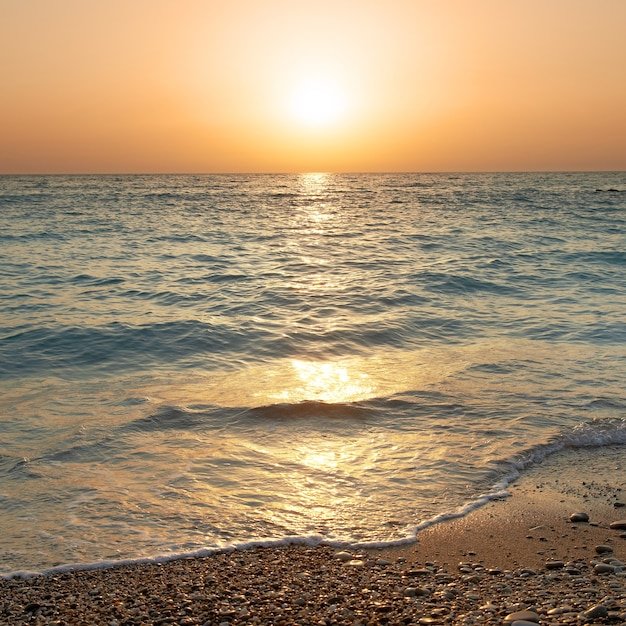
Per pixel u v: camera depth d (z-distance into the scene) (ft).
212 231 120.26
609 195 283.38
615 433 28.25
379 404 31.55
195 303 56.18
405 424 29.30
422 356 40.83
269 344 43.34
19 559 18.47
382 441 27.48
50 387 34.88
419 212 176.24
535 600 15.89
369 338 45.01
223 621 15.08
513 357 40.14
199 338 44.32
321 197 275.39
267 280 67.31
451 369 37.73
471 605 15.75
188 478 23.85
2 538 19.63
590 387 34.24
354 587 16.94
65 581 17.33
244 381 35.60
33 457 25.58
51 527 20.31
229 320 49.44
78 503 21.88
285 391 33.71
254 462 25.32
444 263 78.38
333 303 55.98
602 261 80.28
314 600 16.17
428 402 31.94
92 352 41.52
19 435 27.84
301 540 19.86
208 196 285.23
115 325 47.52
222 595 16.48
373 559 18.80
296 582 17.26
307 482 23.73
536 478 24.41
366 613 15.42
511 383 34.99
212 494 22.68
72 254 86.43
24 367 38.63
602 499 22.63
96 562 18.34
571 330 46.88
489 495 22.93
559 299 58.70
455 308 54.75
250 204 221.66
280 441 27.37
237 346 43.01
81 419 29.71
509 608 15.42
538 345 43.09
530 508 22.02
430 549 19.44
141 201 240.12
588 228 123.75
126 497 22.34
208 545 19.44
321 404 31.17
